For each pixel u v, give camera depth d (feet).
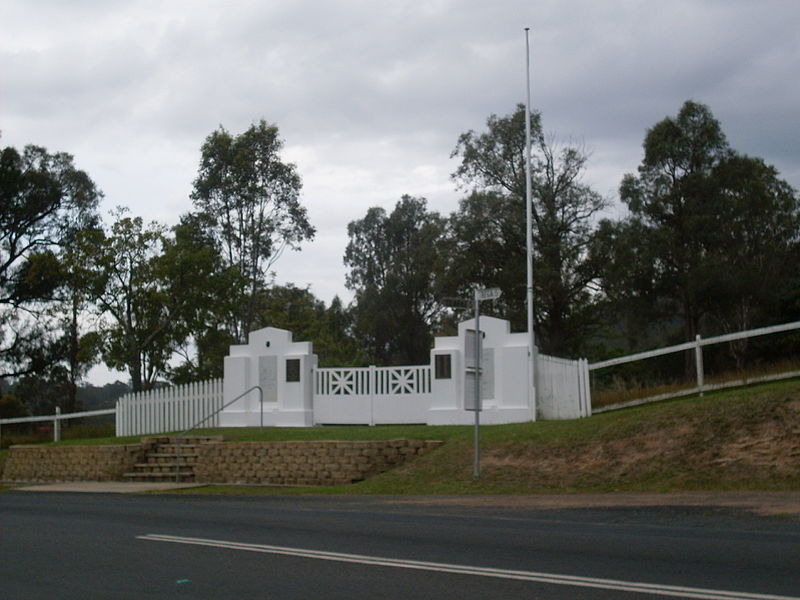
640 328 142.00
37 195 160.97
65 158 168.96
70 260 110.83
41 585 28.53
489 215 149.69
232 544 35.24
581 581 26.40
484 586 26.27
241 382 83.10
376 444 62.69
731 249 132.87
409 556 31.42
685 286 131.44
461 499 49.29
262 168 148.66
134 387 112.78
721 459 49.32
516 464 55.83
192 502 54.03
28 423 138.31
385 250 220.84
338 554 32.19
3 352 159.63
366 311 211.61
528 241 79.10
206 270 115.65
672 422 54.24
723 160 136.87
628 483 49.65
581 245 150.51
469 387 55.21
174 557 32.76
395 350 214.69
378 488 56.80
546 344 156.04
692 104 137.39
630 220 136.87
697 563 28.37
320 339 187.42
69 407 167.94
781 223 141.49
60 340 161.58
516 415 71.67
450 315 197.16
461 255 153.48
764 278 133.08
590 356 164.04
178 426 87.56
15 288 159.53
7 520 46.03
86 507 52.31
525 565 29.14
